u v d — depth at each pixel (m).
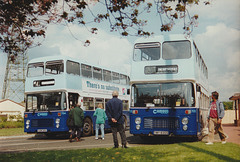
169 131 12.34
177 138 15.91
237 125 30.30
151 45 13.30
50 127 17.19
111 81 22.47
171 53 12.95
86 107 18.98
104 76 21.62
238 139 14.09
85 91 19.05
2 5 9.12
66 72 17.47
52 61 17.86
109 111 10.58
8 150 12.23
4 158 8.84
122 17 8.92
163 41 13.20
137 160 7.66
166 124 12.43
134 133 12.75
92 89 19.88
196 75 13.11
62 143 15.02
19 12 9.33
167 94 12.60
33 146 13.86
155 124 12.58
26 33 9.48
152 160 7.59
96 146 12.95
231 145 10.42
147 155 8.48
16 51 10.37
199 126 12.71
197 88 12.69
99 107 16.70
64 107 17.09
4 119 35.66
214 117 11.15
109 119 10.59
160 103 12.59
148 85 12.91
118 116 10.50
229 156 7.92
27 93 18.16
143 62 13.18
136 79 13.09
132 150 9.73
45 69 17.92
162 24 8.59
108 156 8.65
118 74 23.62
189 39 12.92
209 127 11.25
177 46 12.99
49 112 17.28
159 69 12.89
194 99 12.32
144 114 12.73
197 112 12.30
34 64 18.36
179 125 12.26
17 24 9.77
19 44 10.21
